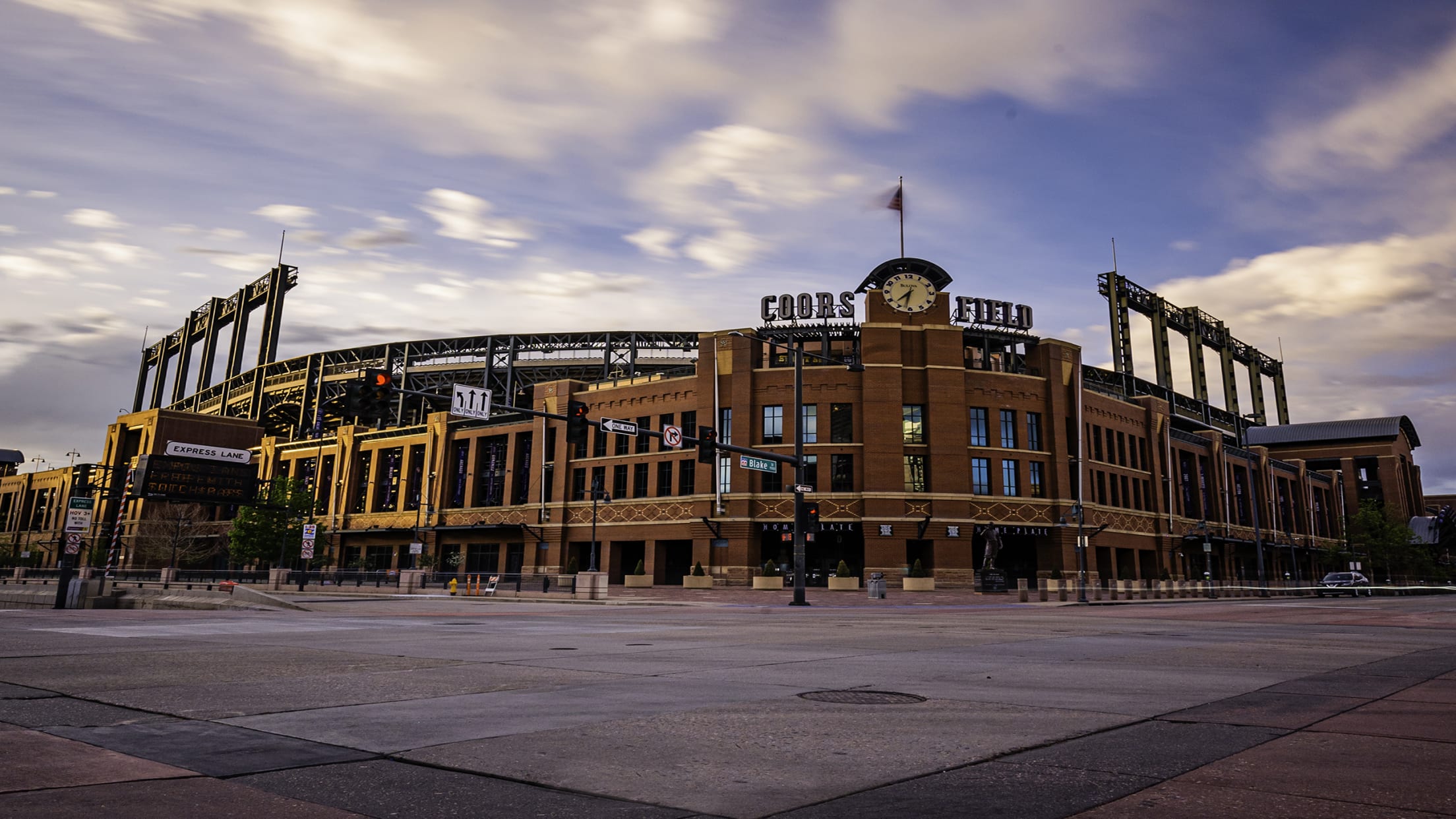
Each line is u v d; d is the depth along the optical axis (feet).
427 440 262.47
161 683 28.14
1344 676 32.27
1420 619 79.71
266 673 31.24
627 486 208.44
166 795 14.33
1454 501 495.82
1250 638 53.88
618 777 15.99
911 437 186.60
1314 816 13.42
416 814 13.52
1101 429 208.44
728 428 194.29
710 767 16.85
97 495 332.60
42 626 55.06
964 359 199.41
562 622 69.97
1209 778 15.90
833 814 13.62
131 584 188.96
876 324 187.52
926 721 22.03
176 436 332.60
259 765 16.62
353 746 18.52
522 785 15.42
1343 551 319.06
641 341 312.71
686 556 206.18
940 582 177.17
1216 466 257.75
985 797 14.61
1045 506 190.49
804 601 111.34
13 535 397.60
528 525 222.48
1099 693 27.40
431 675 31.12
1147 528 220.02
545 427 228.02
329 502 289.53
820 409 187.62
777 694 26.71
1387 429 371.97
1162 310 360.89
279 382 373.40
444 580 189.16
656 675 31.53
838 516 181.88
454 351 321.93
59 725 20.45
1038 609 109.40
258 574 204.95
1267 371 460.96
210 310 483.10
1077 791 15.02
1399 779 15.80
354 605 105.09
